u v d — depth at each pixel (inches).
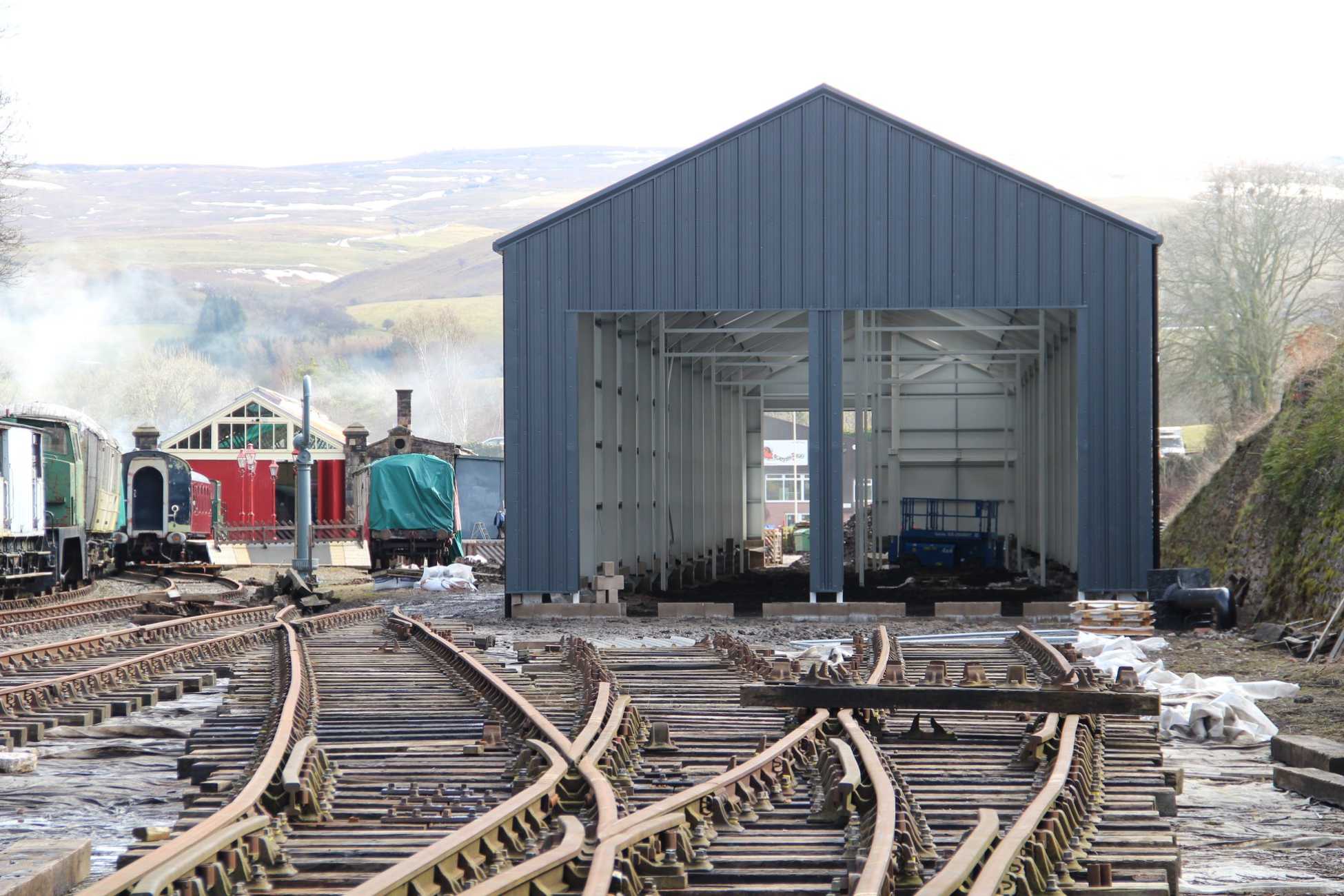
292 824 580.1
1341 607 1435.8
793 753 708.7
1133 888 457.1
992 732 861.8
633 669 1279.5
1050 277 1911.9
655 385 2517.2
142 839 544.4
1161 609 1765.5
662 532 2413.9
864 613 1936.5
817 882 485.1
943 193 1932.8
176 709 1093.8
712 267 1959.9
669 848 494.9
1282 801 720.3
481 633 1758.1
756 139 1959.9
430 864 441.7
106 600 2279.8
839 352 1942.7
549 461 1969.7
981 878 418.3
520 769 692.7
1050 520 2881.4
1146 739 826.8
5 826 661.3
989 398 3435.0
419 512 3895.2
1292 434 2039.9
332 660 1350.9
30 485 2322.8
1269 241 3976.4
